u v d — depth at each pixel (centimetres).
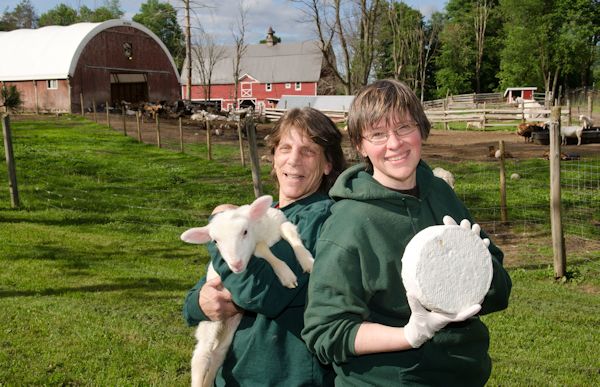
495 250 239
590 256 884
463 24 8250
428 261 181
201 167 1727
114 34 4144
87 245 961
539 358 527
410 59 6362
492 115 3347
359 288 205
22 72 3888
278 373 241
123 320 605
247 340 249
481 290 187
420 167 239
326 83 7269
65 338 551
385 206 214
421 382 207
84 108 3891
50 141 2147
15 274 784
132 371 482
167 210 1233
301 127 265
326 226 221
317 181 274
